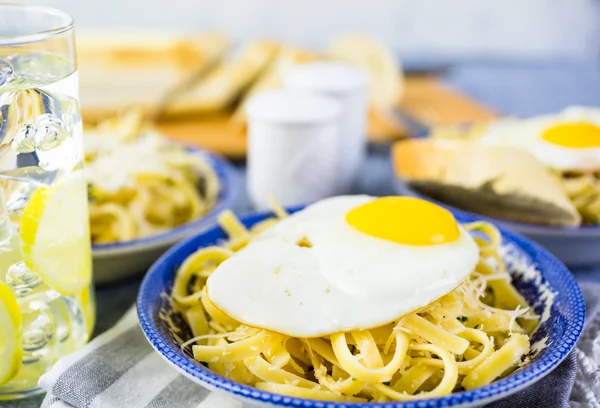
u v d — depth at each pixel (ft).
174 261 1.49
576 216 1.72
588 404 1.35
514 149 1.81
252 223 1.63
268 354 1.32
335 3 3.83
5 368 1.32
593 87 3.24
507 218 1.86
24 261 1.31
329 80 2.10
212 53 2.90
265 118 1.92
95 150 1.96
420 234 1.36
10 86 1.26
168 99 2.57
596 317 1.51
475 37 4.05
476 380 1.28
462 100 2.86
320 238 1.40
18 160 1.28
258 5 3.76
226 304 1.31
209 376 1.21
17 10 1.40
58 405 1.34
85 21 3.60
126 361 1.40
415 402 1.16
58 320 1.38
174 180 1.92
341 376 1.31
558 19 4.05
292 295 1.31
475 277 1.47
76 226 1.37
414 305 1.29
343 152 2.07
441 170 1.86
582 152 1.93
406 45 4.02
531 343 1.37
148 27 3.68
